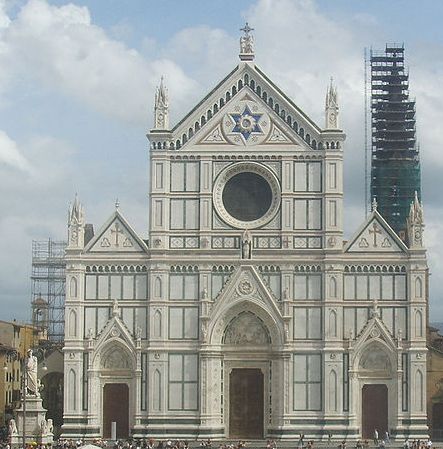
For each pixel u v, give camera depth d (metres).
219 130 128.88
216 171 128.38
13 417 146.25
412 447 117.25
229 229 127.44
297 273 126.75
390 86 194.62
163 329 126.31
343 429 124.19
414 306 125.69
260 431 126.25
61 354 144.50
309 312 126.25
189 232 127.69
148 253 127.38
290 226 127.19
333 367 125.12
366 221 127.38
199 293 126.88
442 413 144.38
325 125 128.00
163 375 125.94
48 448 113.69
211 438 124.69
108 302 127.25
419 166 191.00
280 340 125.56
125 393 126.69
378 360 125.81
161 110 128.88
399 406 124.38
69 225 128.12
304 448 117.56
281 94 128.62
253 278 126.38
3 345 162.88
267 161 128.25
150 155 128.50
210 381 125.56
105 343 126.44
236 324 127.38
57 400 144.25
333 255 126.38
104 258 127.50
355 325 126.06
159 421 125.38
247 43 129.62
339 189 127.25
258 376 126.81
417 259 126.19
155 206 127.81
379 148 192.25
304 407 125.12
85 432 125.06
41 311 192.75
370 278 126.44
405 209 187.62
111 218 128.38
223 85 129.25
